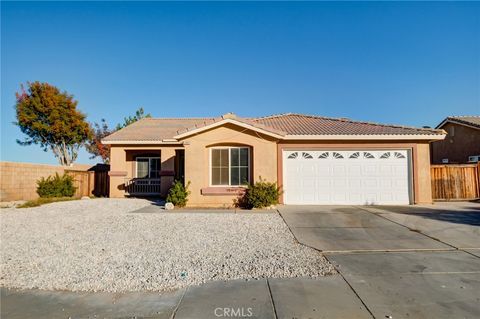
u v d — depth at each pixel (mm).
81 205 16109
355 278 5828
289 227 10297
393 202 15594
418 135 15320
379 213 12766
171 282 5695
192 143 14977
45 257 7273
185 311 4633
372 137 15359
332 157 15680
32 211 14258
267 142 14930
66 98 32250
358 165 15680
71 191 21016
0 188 17906
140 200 18625
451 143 25406
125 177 20953
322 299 4961
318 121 18891
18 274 6230
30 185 20016
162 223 11023
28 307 4836
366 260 6918
